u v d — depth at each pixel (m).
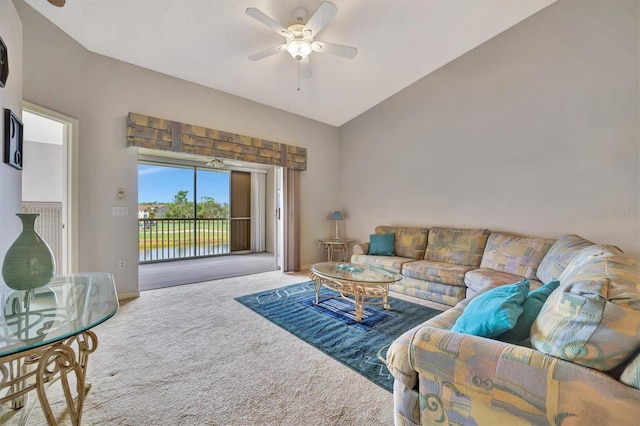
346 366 1.91
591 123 2.84
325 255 5.31
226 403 1.53
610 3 2.72
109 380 1.72
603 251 1.54
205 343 2.21
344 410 1.49
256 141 4.27
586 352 0.87
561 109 3.01
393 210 4.63
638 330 0.83
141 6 2.47
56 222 3.68
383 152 4.75
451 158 3.91
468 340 1.07
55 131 3.84
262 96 4.22
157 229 5.96
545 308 1.12
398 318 2.76
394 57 3.65
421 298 3.37
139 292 3.44
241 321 2.64
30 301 1.50
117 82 3.17
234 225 7.02
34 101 2.44
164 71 3.45
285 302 3.19
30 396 1.53
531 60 3.20
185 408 1.49
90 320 1.28
